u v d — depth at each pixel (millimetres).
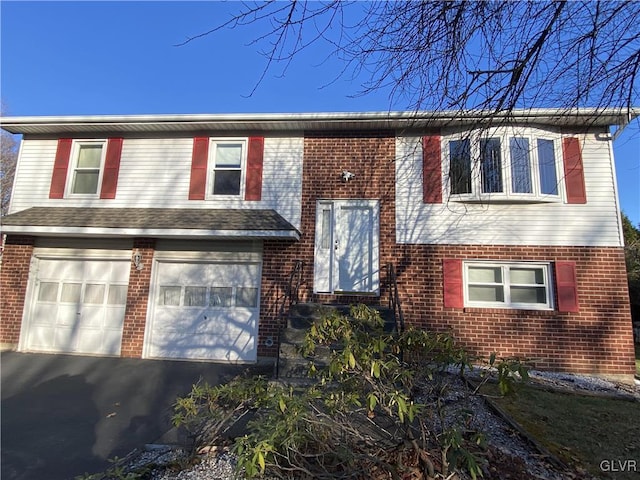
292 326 7797
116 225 9180
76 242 10125
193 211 9781
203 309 9695
